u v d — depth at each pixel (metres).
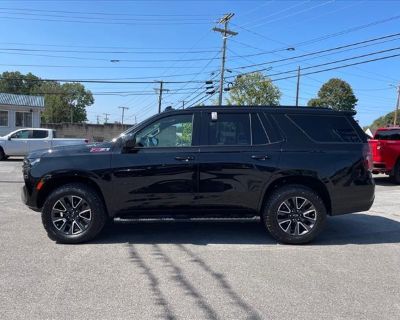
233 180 6.96
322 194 7.22
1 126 39.84
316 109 7.32
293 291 5.04
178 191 6.93
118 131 67.56
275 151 7.02
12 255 6.25
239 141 7.08
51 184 7.04
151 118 7.10
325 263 6.09
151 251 6.54
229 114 7.17
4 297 4.77
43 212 6.85
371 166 7.28
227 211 7.06
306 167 6.98
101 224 6.93
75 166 6.83
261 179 6.97
